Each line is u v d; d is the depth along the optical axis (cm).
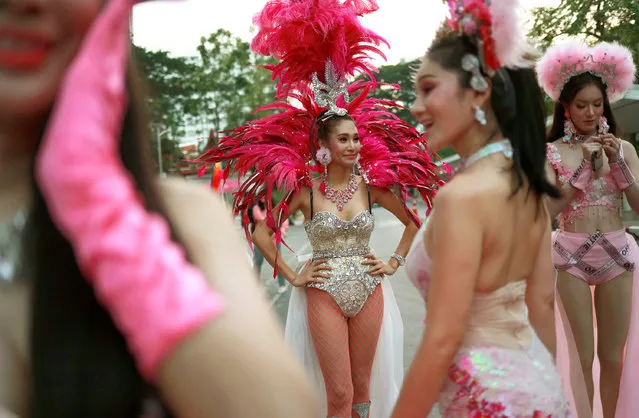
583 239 320
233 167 372
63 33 61
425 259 178
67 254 64
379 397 356
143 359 52
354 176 361
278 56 366
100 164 53
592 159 311
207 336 53
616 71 318
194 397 53
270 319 60
